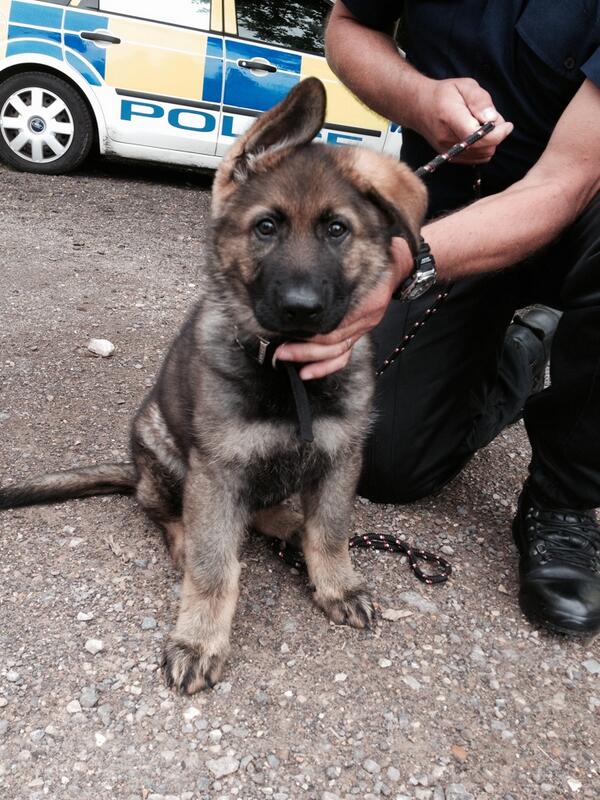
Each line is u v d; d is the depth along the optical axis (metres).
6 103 6.71
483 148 2.18
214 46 6.71
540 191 2.12
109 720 1.75
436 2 2.57
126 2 6.61
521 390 3.11
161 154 7.01
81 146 6.95
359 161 2.03
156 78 6.70
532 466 2.48
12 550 2.27
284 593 2.25
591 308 2.10
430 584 2.35
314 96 1.94
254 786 1.63
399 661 2.03
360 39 2.73
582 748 1.82
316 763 1.70
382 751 1.75
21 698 1.78
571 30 2.32
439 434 2.68
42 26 6.49
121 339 3.81
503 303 2.76
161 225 6.01
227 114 6.91
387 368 2.55
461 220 2.05
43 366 3.41
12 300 4.11
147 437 2.36
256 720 1.80
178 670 1.86
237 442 1.98
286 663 1.99
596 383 2.15
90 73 6.63
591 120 2.12
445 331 2.63
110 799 1.57
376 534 2.48
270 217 1.93
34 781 1.59
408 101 2.44
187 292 4.62
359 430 2.13
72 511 2.50
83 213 6.03
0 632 1.96
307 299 1.77
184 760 1.67
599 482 2.26
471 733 1.83
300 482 2.16
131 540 2.39
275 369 1.94
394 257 2.03
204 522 1.99
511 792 1.68
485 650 2.11
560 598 2.15
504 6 2.43
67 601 2.09
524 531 2.43
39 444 2.83
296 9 6.83
